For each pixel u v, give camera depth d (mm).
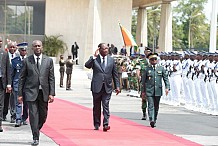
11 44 15297
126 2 52594
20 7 52594
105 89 14422
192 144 12688
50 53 50594
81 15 52469
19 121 15062
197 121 18203
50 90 12016
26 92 11859
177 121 17906
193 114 20875
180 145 12453
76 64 50031
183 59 24609
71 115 18438
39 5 52844
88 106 22375
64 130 14453
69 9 52375
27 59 11984
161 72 16109
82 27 52469
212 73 21344
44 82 11891
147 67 16156
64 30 52250
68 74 34500
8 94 15805
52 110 20062
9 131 14086
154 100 16078
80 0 52469
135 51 37688
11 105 15930
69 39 52281
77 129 14719
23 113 15383
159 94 15984
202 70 22250
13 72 15039
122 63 33531
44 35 52500
